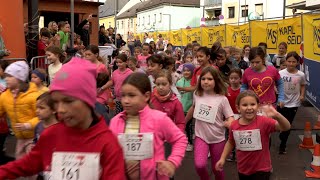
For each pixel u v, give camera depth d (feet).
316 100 32.27
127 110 10.30
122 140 10.19
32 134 15.96
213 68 16.33
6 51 28.76
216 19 209.46
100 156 7.49
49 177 7.82
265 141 14.02
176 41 100.68
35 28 39.78
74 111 7.27
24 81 16.16
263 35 49.98
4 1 32.42
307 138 25.44
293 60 24.00
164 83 15.60
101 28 67.00
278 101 21.11
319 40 30.86
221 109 15.99
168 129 10.37
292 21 42.19
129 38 129.29
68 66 7.43
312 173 20.08
